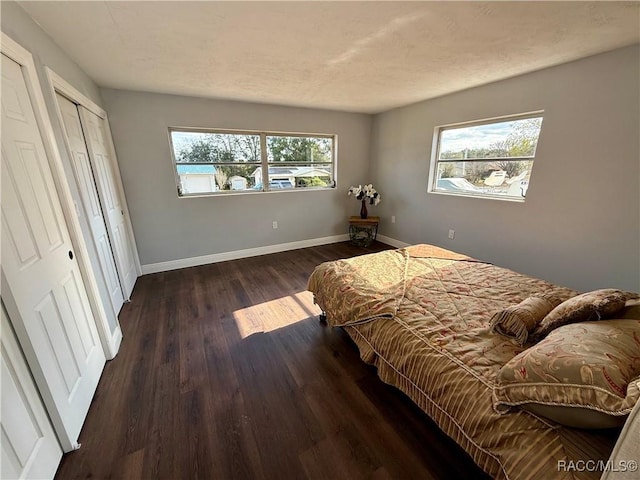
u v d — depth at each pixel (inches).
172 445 53.6
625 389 29.5
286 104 154.4
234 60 89.3
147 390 67.0
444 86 121.9
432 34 73.2
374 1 58.1
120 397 65.0
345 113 178.1
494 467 38.8
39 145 56.4
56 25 64.1
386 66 96.0
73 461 50.8
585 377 31.8
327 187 188.7
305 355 79.9
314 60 90.1
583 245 98.5
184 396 65.3
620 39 76.5
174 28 68.4
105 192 101.6
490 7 60.7
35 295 48.7
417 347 52.5
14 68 51.4
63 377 53.8
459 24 68.2
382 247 185.6
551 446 33.9
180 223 144.4
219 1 57.3
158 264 142.8
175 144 138.1
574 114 94.7
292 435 55.6
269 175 166.2
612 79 85.0
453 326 56.3
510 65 96.3
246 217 162.6
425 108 149.5
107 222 99.8
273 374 72.4
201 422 58.5
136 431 56.4
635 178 84.6
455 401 43.7
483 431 39.6
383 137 181.6
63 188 62.9
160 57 85.9
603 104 87.9
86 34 69.3
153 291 120.6
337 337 88.4
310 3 58.5
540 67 98.7
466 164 138.0
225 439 54.7
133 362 76.8
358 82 114.1
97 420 59.0
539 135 105.2
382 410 61.4
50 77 65.9
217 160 149.4
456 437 43.9
